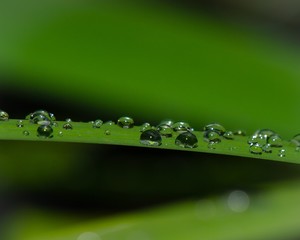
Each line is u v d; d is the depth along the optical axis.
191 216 0.19
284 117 0.19
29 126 0.17
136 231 0.18
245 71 0.19
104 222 0.19
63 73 0.19
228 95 0.19
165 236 0.18
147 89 0.19
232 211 0.19
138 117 0.19
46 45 0.19
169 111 0.19
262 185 0.19
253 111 0.19
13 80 0.19
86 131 0.17
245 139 0.17
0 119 0.17
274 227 0.19
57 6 0.19
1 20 0.19
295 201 0.19
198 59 0.19
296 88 0.19
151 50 0.19
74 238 0.19
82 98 0.19
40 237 0.19
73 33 0.19
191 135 0.17
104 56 0.19
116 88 0.19
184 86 0.19
